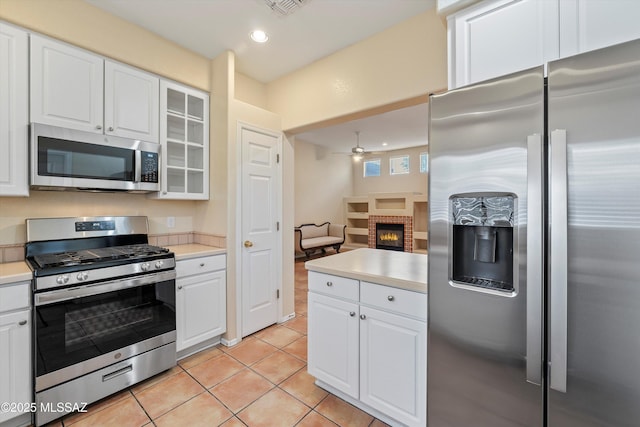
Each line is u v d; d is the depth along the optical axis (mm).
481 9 1409
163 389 1983
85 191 2207
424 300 1452
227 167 2588
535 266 1060
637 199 903
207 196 2766
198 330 2400
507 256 1219
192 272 2355
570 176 1000
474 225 1254
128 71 2225
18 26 1756
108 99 2117
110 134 2125
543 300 1063
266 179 2938
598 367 975
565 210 1004
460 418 1288
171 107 2627
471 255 1312
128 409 1785
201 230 2877
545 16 1262
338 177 8438
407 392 1514
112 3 2016
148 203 2645
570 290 1006
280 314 3105
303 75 2865
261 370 2219
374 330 1633
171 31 2330
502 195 1142
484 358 1212
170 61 2447
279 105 3094
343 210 8641
